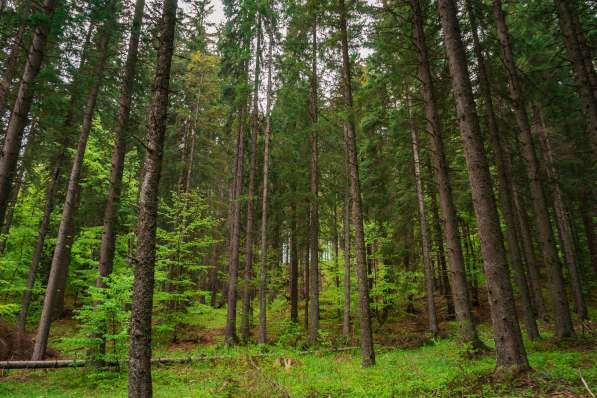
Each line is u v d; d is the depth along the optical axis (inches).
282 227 953.5
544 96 527.5
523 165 623.2
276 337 748.6
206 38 756.0
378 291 827.4
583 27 512.7
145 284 254.5
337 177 817.5
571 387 238.5
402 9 552.1
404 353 514.9
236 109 770.8
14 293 862.5
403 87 586.2
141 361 242.5
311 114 713.6
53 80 434.9
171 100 954.1
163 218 930.7
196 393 354.0
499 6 500.1
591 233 849.5
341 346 631.2
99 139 692.1
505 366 277.9
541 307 658.2
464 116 321.1
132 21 448.5
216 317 985.5
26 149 589.9
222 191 1245.1
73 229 810.2
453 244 456.8
